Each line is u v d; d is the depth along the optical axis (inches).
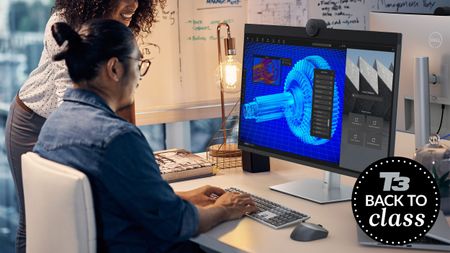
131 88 80.1
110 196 75.4
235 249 77.2
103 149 74.3
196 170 103.0
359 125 87.4
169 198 76.6
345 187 96.0
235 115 145.9
